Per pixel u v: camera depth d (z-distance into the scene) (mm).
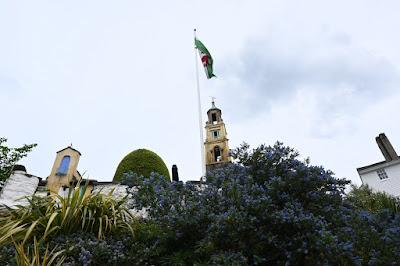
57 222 3297
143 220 3729
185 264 2738
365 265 2771
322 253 2500
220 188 3705
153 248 2910
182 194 3600
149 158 9078
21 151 10258
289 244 2650
